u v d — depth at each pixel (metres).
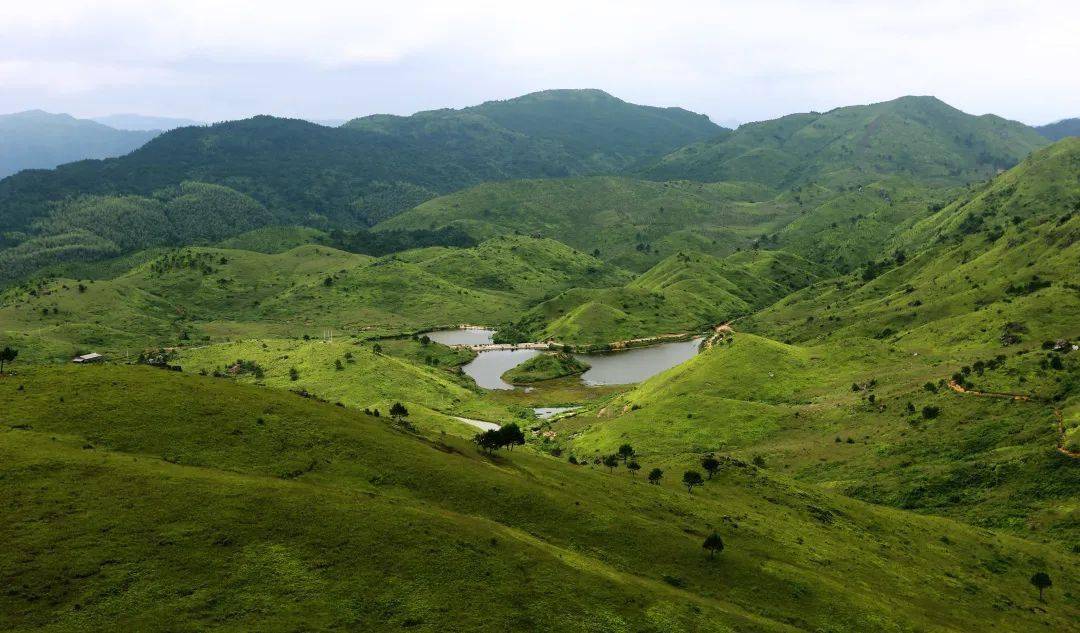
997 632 65.31
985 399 130.00
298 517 57.19
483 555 57.06
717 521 80.44
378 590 50.75
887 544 85.56
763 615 59.41
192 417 73.56
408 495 68.19
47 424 67.75
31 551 48.28
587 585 55.91
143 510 54.41
